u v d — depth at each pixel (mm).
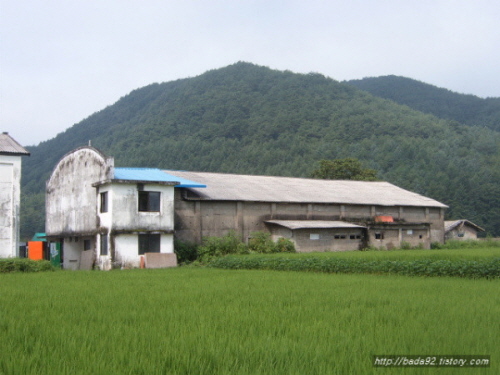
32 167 144750
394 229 43688
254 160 122750
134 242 31344
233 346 8008
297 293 14852
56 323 9953
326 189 45406
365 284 17578
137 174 33875
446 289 15883
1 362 7125
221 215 37062
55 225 39688
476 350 7809
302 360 7312
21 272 26141
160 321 10094
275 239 38375
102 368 6816
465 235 58688
